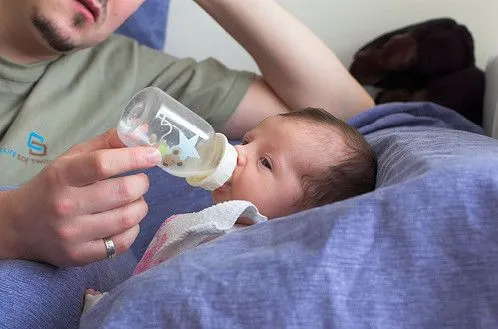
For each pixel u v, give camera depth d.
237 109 1.42
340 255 0.59
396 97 1.53
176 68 1.46
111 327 0.62
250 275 0.60
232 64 1.79
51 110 1.28
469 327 0.55
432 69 1.52
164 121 0.84
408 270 0.58
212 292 0.60
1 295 0.76
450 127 1.25
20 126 1.23
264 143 0.99
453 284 0.57
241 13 1.38
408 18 1.71
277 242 0.63
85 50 1.40
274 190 0.96
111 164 0.73
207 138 0.89
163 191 1.27
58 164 0.76
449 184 0.59
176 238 0.87
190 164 0.86
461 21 1.68
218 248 0.66
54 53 1.30
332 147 0.98
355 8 1.71
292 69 1.39
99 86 1.37
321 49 1.42
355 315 0.57
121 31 1.60
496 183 0.58
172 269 0.64
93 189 0.77
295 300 0.58
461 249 0.57
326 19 1.73
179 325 0.60
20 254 0.84
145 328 0.61
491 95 1.41
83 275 0.89
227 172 0.92
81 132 1.29
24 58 1.30
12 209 0.82
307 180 0.96
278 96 1.46
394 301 0.57
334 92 1.41
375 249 0.59
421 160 0.70
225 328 0.59
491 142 0.85
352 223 0.60
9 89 1.27
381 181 0.85
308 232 0.61
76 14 1.19
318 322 0.57
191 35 1.79
